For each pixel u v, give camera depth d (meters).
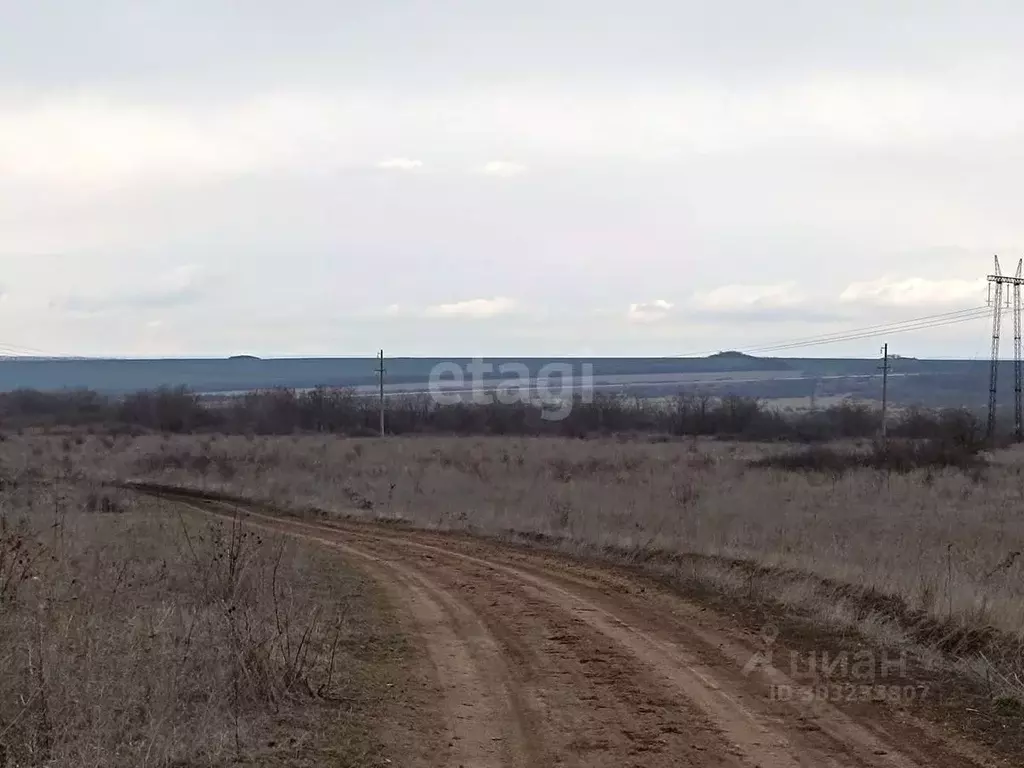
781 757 7.75
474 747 8.04
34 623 9.37
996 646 10.61
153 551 18.34
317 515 30.47
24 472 38.28
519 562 19.80
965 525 23.28
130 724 7.84
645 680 10.18
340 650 11.20
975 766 7.53
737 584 15.66
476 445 60.09
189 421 86.81
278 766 7.34
